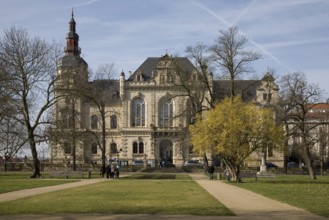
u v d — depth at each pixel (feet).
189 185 150.92
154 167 330.34
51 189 128.88
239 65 227.20
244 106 176.86
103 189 128.67
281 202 91.71
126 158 394.93
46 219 67.00
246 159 178.60
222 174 227.40
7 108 166.61
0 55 192.34
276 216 70.18
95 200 94.63
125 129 396.16
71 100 245.86
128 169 315.37
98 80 277.64
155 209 78.64
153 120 396.16
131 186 143.95
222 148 171.32
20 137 186.91
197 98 252.01
